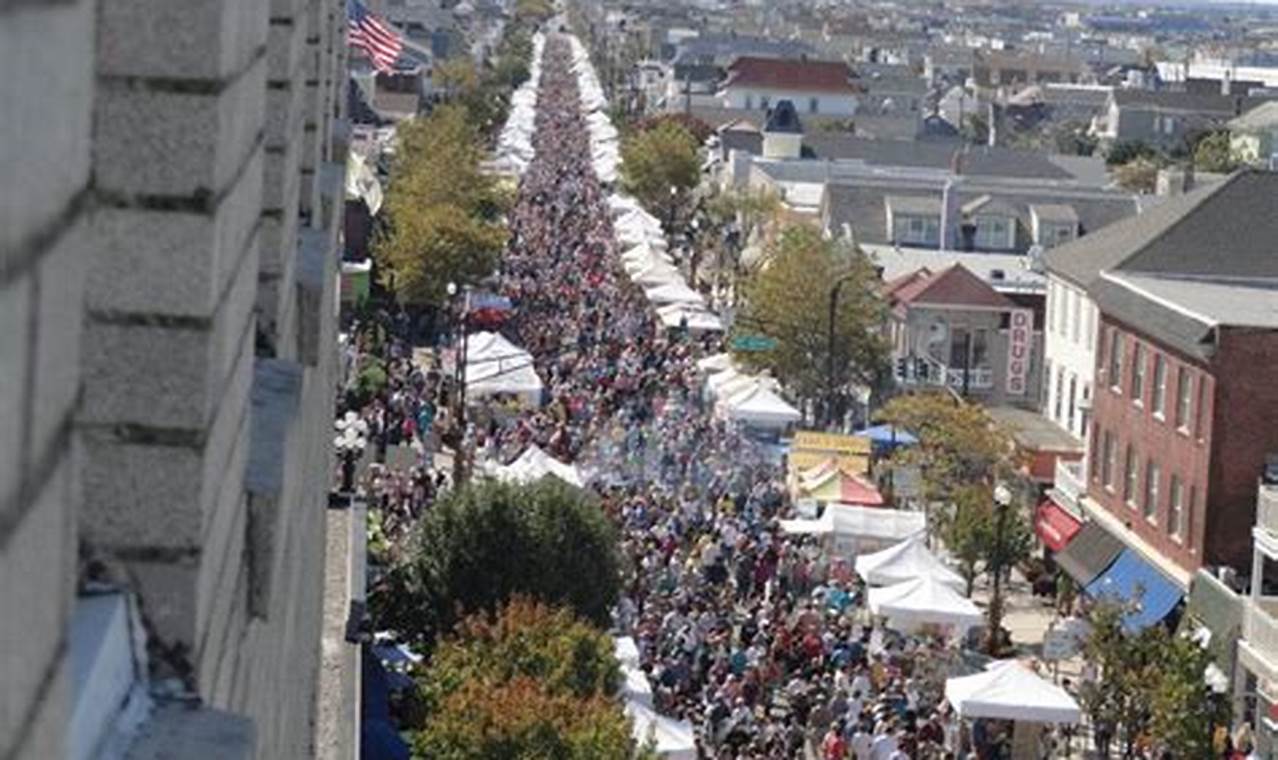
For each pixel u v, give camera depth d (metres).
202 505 10.14
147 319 9.99
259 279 16.66
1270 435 95.19
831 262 140.75
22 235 5.71
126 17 9.83
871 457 111.56
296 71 18.20
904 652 78.88
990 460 112.19
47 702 6.11
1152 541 100.56
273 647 17.17
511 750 47.66
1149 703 74.00
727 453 112.81
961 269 141.12
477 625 56.22
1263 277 115.94
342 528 56.31
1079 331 127.12
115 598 9.95
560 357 140.38
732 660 75.81
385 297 154.75
